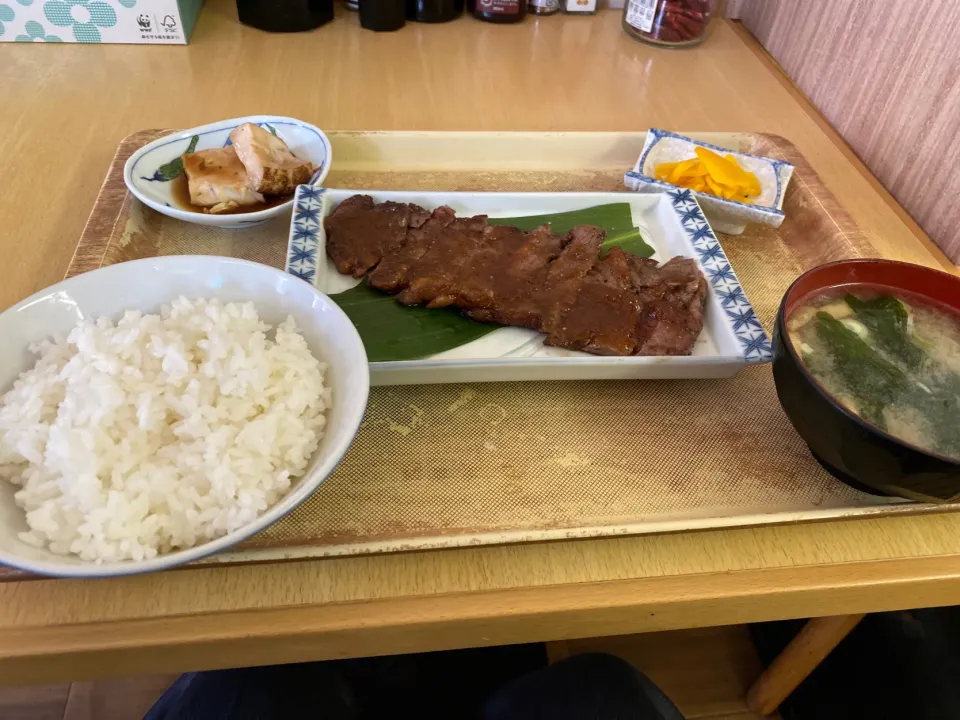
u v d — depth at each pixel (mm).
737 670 573
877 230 512
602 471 354
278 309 346
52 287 324
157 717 422
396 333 395
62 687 524
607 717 420
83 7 608
